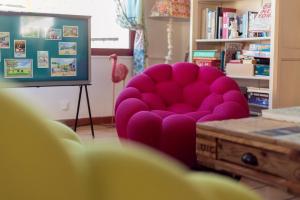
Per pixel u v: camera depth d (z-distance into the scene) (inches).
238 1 182.5
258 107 157.4
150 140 102.4
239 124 65.6
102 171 15.2
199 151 66.6
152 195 15.2
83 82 165.8
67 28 160.9
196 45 185.0
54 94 183.5
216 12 178.2
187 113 120.2
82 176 14.4
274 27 146.6
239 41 174.4
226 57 172.4
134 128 103.3
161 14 188.9
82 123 191.8
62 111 185.8
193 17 183.0
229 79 132.2
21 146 12.8
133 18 193.9
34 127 13.2
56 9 185.5
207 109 125.1
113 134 171.6
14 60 150.6
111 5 200.7
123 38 205.0
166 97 131.9
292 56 151.8
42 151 13.1
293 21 151.0
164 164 16.3
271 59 148.1
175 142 103.7
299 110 74.2
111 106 200.1
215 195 23.1
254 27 160.1
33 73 154.3
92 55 192.4
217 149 63.2
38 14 154.3
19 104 13.1
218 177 25.8
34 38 153.9
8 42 149.0
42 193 12.9
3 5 173.5
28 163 12.9
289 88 151.8
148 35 204.8
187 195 16.0
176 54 214.2
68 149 14.5
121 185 15.0
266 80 168.2
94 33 197.3
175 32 213.2
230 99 121.2
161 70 136.1
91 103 194.4
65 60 160.7
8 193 12.6
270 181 54.6
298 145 50.7
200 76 136.7
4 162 12.6
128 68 203.2
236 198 23.9
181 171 17.0
